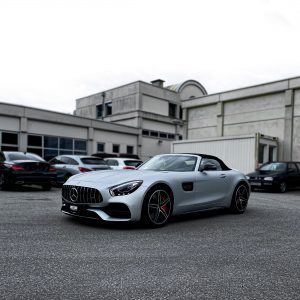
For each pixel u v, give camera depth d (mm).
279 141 19094
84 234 4309
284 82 19016
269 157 18625
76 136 22500
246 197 6785
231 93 21703
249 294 2549
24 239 3973
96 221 5191
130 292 2527
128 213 4594
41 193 9562
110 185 4672
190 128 24484
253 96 20656
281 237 4488
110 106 32750
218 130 22359
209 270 3072
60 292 2490
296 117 18531
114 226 4867
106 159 13625
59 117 21188
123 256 3420
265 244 4086
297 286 2729
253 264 3283
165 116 31328
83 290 2539
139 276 2865
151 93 30625
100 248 3682
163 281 2766
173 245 3922
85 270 2973
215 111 22844
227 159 16766
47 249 3584
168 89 32531
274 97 19656
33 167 9805
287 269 3150
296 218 6109
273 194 11602
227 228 5031
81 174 5484
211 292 2570
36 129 20062
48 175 10133
